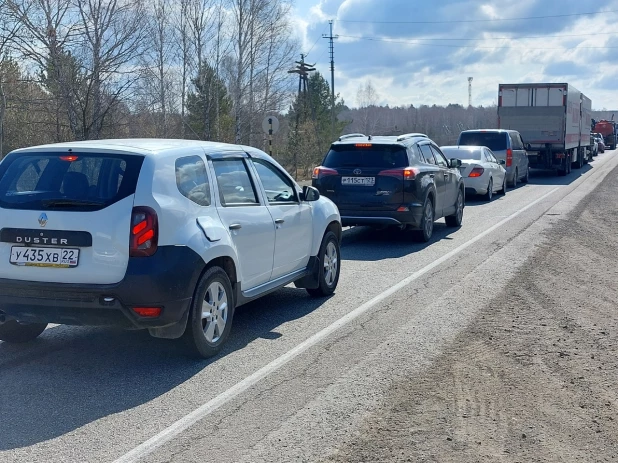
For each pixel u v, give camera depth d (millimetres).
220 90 36656
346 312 8062
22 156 6258
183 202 6152
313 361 6312
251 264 7051
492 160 22219
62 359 6441
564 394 5473
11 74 19719
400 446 4566
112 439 4730
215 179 6695
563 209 18500
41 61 19062
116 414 5164
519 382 5730
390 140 12836
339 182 12641
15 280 5914
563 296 8742
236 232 6750
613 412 5129
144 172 5934
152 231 5789
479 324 7461
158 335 6008
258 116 37844
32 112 21531
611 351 6551
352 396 5453
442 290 9109
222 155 6969
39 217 5879
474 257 11500
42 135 22062
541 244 12734
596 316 7805
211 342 6422
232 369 6129
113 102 19438
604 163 43781
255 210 7176
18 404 5367
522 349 6602
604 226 15273
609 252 11984
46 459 4434
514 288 9164
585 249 12258
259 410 5199
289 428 4875
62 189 5984
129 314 5777
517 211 18203
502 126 30500
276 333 7215
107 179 5961
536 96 29875
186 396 5508
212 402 5371
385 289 9234
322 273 8633
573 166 37938
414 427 4863
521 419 4992
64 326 7527
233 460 4402
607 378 5832
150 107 29000
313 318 7805
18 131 22062
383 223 12547
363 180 12523
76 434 4816
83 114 18594
